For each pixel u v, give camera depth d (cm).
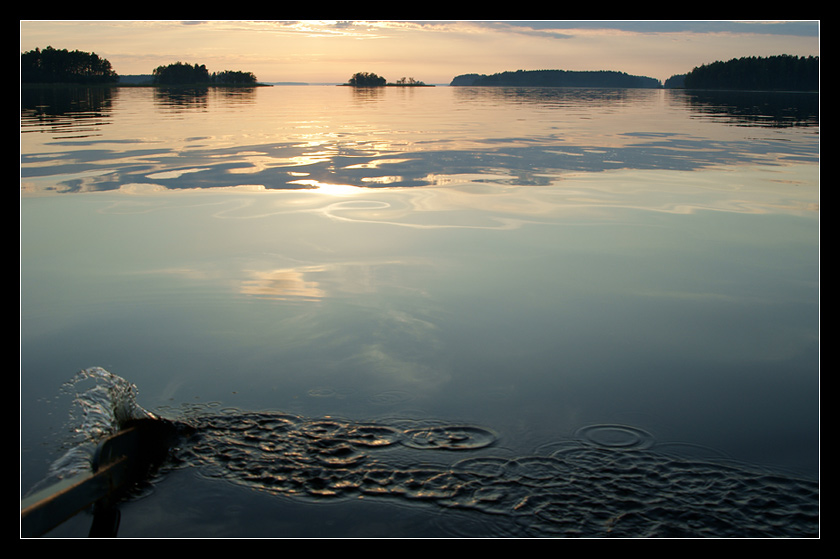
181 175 841
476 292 401
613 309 374
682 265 461
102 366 293
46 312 362
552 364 301
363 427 240
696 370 298
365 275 432
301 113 2316
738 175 865
